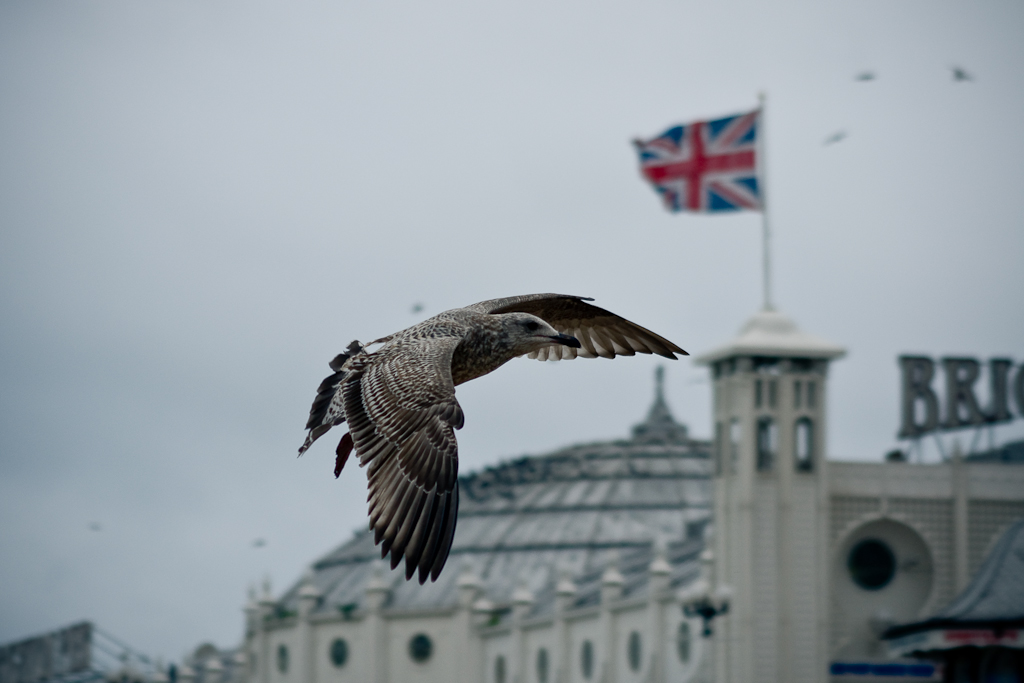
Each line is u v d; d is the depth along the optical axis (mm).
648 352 12281
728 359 78188
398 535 8242
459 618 117938
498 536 137500
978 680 68438
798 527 75750
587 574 117125
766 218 78688
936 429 79938
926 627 68750
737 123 78312
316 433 9094
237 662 137500
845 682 76188
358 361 9508
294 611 134875
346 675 124438
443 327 10492
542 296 11898
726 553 76750
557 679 99875
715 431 79438
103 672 151750
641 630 88375
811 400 76750
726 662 75375
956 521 77812
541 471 150375
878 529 78125
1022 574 70250
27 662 154625
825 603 75375
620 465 147250
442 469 8484
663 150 80000
